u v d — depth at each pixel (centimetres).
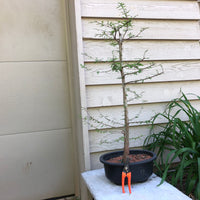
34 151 170
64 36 174
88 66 153
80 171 169
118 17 156
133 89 162
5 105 163
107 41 155
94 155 156
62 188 177
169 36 167
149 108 167
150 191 114
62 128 176
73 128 177
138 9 161
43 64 170
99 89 155
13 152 165
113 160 128
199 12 173
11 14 163
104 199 107
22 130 167
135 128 165
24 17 165
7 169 164
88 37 152
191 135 154
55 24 172
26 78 167
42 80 171
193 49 173
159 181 126
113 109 159
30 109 168
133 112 163
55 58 173
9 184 165
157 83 167
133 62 161
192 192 147
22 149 167
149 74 165
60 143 176
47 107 172
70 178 179
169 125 168
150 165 122
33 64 168
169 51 168
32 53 168
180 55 170
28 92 168
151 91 166
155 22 165
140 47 162
